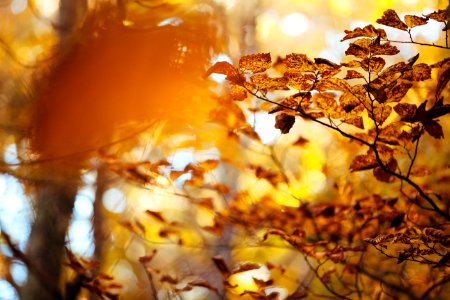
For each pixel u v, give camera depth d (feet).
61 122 13.12
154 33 13.30
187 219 17.80
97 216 15.84
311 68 7.41
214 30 14.23
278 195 13.74
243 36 21.66
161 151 14.89
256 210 12.21
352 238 11.61
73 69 13.19
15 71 13.52
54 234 12.40
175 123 13.98
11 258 12.75
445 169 13.66
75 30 13.30
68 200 12.80
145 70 13.23
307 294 11.84
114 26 13.28
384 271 13.58
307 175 16.29
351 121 8.13
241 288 10.75
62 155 13.07
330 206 11.46
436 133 7.83
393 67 7.29
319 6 27.50
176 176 12.18
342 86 7.60
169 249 17.57
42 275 12.07
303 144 13.15
